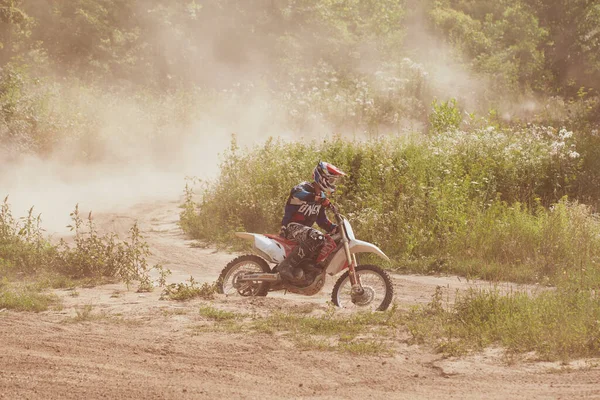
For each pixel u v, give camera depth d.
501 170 27.02
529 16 61.91
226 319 14.15
